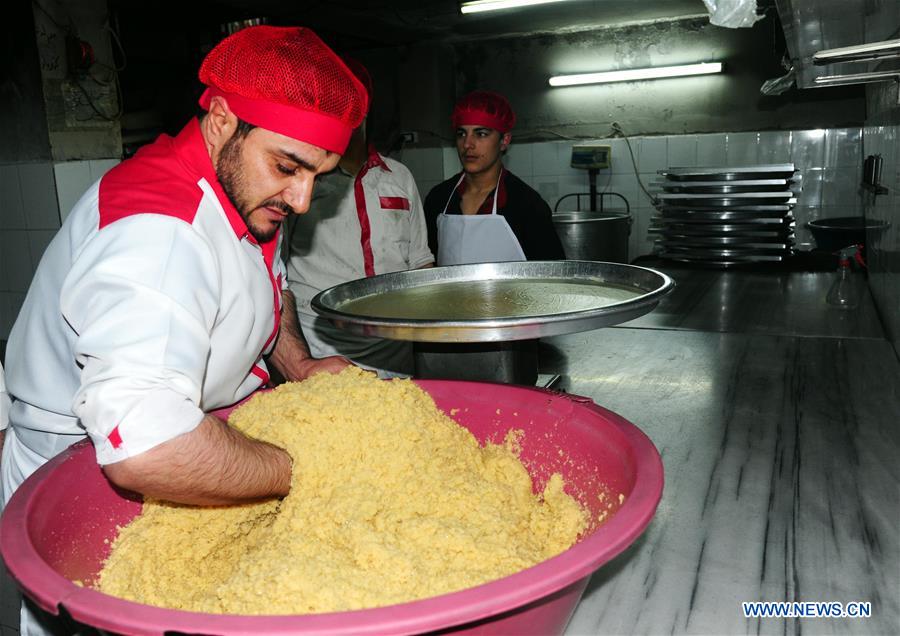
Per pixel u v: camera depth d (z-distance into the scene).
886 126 2.52
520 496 0.98
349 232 2.10
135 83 3.46
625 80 4.74
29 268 3.30
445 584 0.74
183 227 0.84
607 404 1.64
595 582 0.96
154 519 0.89
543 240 2.36
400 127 5.30
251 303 1.01
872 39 1.62
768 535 1.06
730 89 4.57
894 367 1.87
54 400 0.98
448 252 2.46
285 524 0.85
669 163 4.79
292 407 0.92
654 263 3.90
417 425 0.93
